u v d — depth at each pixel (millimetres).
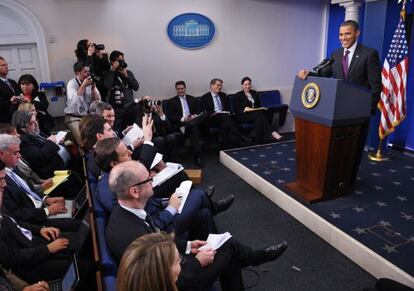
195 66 5500
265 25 5754
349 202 3094
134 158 2852
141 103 4375
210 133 5152
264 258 2061
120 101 4484
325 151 2932
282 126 6129
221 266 1704
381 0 4316
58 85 4629
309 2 5914
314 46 6199
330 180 3064
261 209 3320
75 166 3322
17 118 2896
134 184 1581
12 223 1823
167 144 4531
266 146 5000
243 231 2928
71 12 4672
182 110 5062
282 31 5895
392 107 4191
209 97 5301
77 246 1855
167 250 929
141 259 900
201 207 2309
